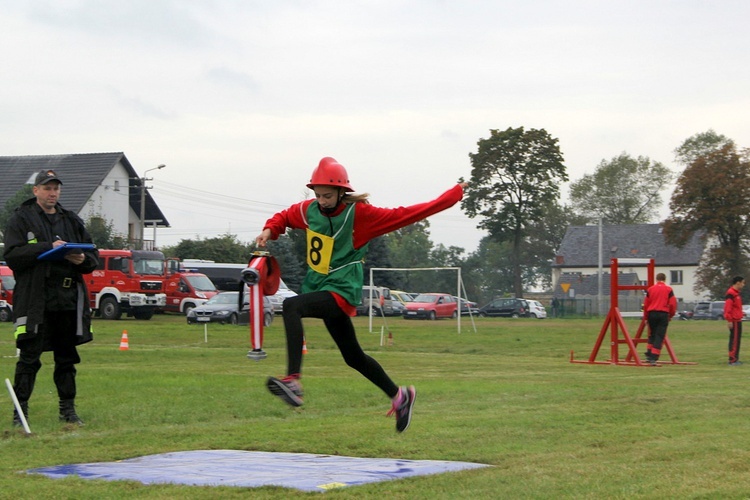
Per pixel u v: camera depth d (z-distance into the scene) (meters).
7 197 74.88
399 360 24.27
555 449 9.01
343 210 6.84
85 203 73.75
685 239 77.62
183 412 12.02
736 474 7.52
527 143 84.19
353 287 6.85
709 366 22.47
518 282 86.69
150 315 51.00
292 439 9.67
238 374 17.80
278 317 56.06
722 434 9.90
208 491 6.81
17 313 10.69
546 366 22.14
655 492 6.76
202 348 29.08
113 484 7.09
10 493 6.74
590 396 13.87
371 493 6.76
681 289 107.31
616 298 23.33
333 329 7.00
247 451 9.04
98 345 30.41
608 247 111.75
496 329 47.06
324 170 6.77
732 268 76.88
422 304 65.12
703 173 75.69
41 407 12.27
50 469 7.96
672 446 9.04
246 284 6.72
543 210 87.56
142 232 73.31
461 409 12.35
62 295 10.79
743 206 74.88
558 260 113.12
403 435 9.88
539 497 6.61
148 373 17.61
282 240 78.38
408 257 141.62
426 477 7.40
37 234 10.64
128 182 79.94
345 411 12.48
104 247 68.81
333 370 19.67
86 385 14.85
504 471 7.68
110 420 11.32
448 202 6.96
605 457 8.46
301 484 7.12
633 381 17.09
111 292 49.19
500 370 20.62
